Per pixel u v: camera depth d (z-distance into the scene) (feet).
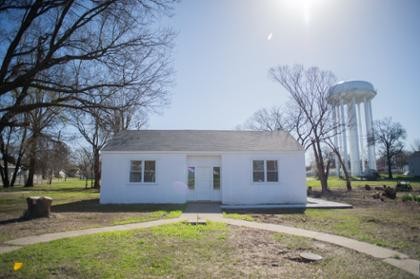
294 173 65.98
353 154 204.64
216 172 68.23
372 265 21.58
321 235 31.19
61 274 19.22
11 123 47.01
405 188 97.09
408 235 31.17
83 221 39.65
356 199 70.95
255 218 43.09
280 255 24.06
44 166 143.74
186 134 75.05
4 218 42.45
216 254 23.89
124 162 64.75
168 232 31.55
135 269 20.10
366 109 174.50
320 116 105.70
